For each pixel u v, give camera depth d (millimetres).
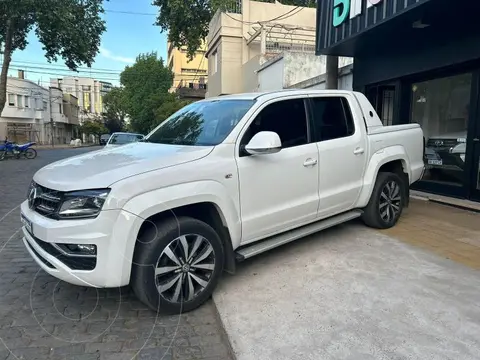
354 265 3842
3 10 19078
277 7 21109
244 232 3457
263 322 2861
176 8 21125
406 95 7930
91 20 22172
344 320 2850
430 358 2385
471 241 4539
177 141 3789
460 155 6809
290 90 4184
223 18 20609
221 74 21031
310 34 20203
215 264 3225
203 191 3092
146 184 2852
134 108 41719
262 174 3541
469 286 3338
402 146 5215
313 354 2469
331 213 4355
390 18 6066
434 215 5812
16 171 14242
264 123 3732
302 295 3258
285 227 3846
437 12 5758
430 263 3857
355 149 4480
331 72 9555
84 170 3053
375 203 4828
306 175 3930
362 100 4914
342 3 7430
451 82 6949
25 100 46969
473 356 2395
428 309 2963
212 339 2779
